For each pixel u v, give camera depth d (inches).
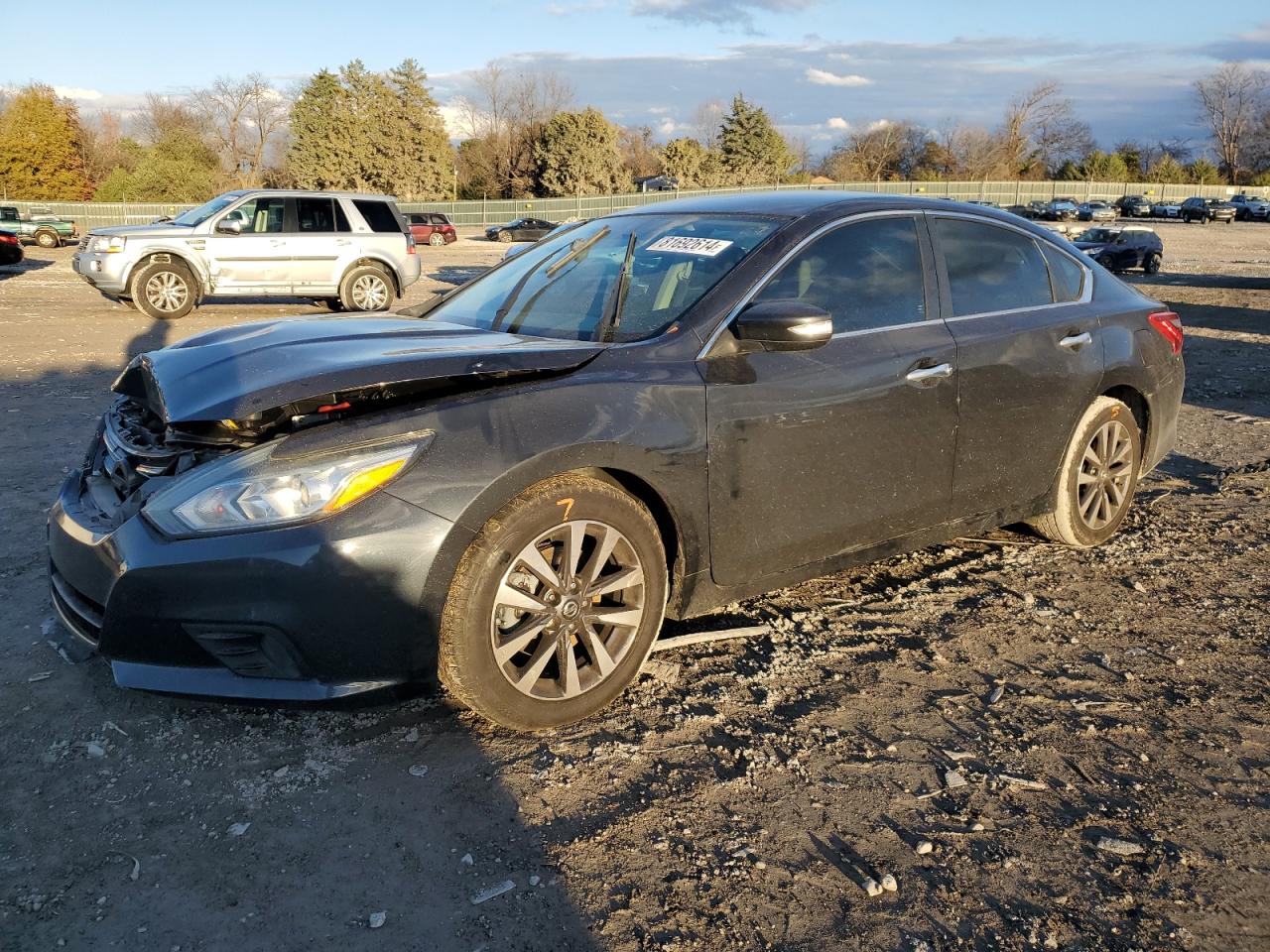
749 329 117.0
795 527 128.0
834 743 111.8
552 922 83.7
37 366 359.6
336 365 107.0
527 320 135.9
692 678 126.3
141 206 1987.0
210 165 2746.1
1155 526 189.8
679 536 117.3
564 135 2657.5
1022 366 150.6
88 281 536.7
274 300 674.8
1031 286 160.7
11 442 239.3
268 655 99.7
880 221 142.6
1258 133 3668.8
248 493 97.7
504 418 104.6
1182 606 151.6
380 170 2490.2
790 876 89.7
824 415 127.0
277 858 91.0
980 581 160.7
